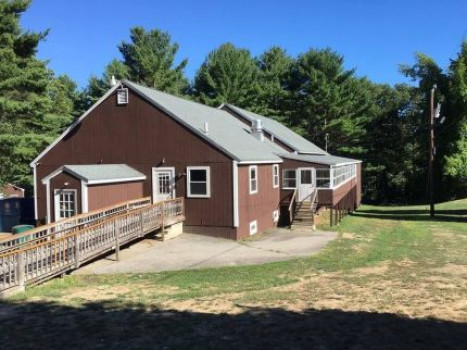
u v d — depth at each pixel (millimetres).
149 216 19500
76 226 15930
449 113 43500
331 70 54844
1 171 31734
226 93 53656
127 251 18469
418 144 55750
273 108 57938
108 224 16328
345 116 55719
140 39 55281
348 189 35812
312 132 56469
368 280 12805
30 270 12883
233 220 21609
